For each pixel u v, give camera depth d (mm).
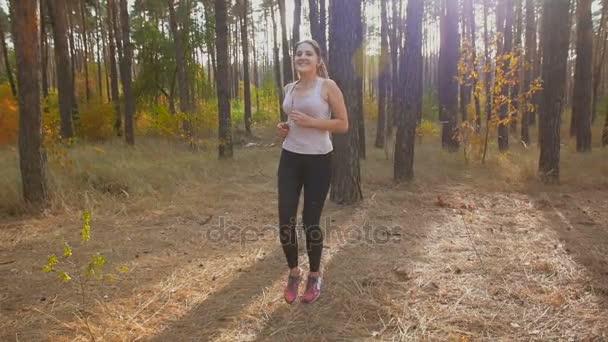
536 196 6871
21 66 5445
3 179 6512
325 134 3029
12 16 5523
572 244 4410
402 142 7910
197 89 22062
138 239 4715
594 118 21766
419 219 5449
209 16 20234
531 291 3281
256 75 33312
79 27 21953
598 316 2885
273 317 2955
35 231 4949
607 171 8688
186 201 6426
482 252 4176
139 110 19844
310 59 2938
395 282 3467
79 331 2781
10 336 2721
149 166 8555
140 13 21688
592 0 12031
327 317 2945
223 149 10812
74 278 3629
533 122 22203
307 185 3061
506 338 2662
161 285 3492
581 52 12055
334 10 6152
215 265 3943
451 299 3168
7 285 3484
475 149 10336
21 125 5609
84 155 9141
